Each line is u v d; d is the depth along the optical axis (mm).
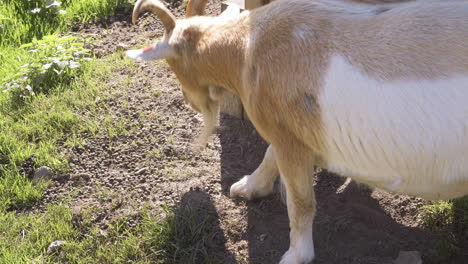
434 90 2621
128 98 5027
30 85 5176
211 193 4090
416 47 2682
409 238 3660
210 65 3322
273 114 3062
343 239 3674
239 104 4723
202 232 3742
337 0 3033
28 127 4691
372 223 3783
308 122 2924
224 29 3244
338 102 2783
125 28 6160
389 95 2682
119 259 3559
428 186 2848
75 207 3957
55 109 4887
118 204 4004
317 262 3525
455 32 2660
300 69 2877
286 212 3914
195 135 4641
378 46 2740
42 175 4246
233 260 3572
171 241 3682
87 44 5863
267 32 3016
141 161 4398
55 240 3736
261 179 3930
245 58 3111
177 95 5047
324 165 3182
